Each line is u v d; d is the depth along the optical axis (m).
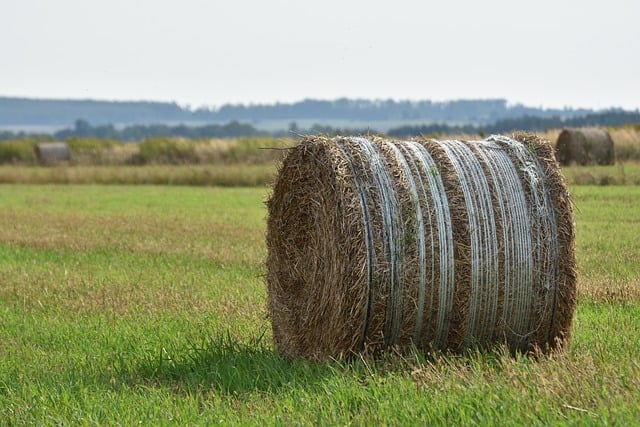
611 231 41.03
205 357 20.19
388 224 18.58
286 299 20.89
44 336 23.98
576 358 17.73
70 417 16.77
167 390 17.95
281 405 16.33
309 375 18.14
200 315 25.17
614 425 13.29
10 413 17.14
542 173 19.73
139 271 34.72
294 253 20.66
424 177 19.08
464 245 18.91
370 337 18.72
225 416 15.95
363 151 19.14
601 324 22.06
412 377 17.17
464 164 19.42
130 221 54.56
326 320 19.25
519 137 20.31
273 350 21.25
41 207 68.06
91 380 19.17
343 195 18.64
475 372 16.69
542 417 13.98
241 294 28.44
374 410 15.21
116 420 16.25
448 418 14.47
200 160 120.88
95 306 27.62
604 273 30.11
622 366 16.39
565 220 19.62
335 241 18.83
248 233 46.69
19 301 29.19
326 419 15.12
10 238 47.09
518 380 15.86
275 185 21.20
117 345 22.38
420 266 18.64
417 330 18.92
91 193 83.50
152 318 25.39
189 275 33.16
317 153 19.72
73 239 46.00
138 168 105.00
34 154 132.25
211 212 59.78
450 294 18.89
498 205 19.23
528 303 19.41
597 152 82.94
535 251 19.38
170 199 73.06
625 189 62.28
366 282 18.41
